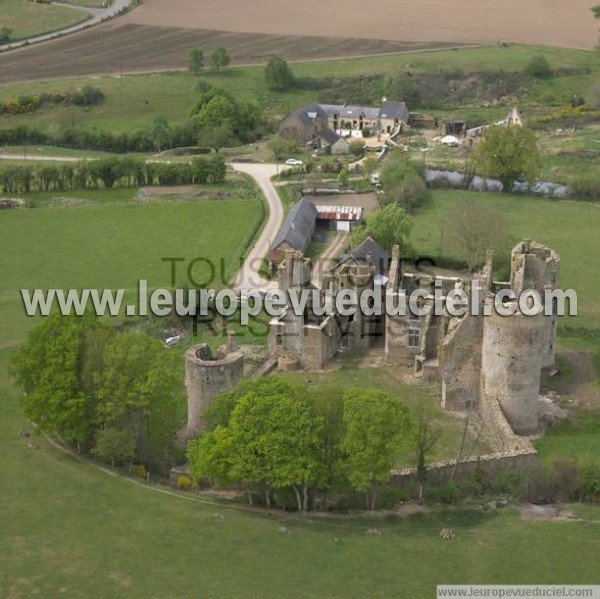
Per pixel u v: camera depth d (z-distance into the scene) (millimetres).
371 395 121812
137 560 113250
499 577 109312
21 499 127438
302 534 118500
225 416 129250
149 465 139000
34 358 140500
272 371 168250
